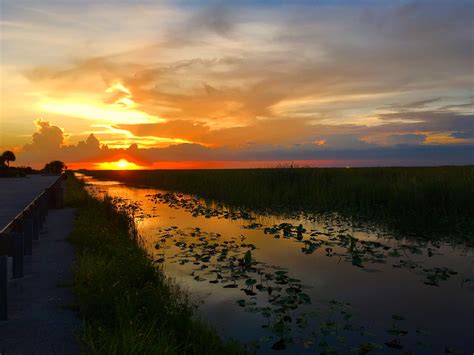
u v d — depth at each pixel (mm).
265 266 9008
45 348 4512
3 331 4969
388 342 5227
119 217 14320
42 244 10125
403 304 6676
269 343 5246
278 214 17641
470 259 9688
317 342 5266
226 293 7203
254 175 26812
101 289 5805
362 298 6949
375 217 15422
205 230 14016
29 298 6141
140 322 5008
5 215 13211
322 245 11242
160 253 10375
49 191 17672
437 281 7832
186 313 5633
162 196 28875
